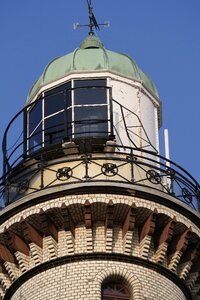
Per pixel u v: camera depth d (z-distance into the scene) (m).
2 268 46.53
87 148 46.94
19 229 45.97
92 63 50.06
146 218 45.62
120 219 45.59
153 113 50.72
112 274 44.34
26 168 47.44
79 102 48.91
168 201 45.84
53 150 47.09
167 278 45.09
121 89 49.84
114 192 45.34
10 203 46.50
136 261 44.78
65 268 44.53
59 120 48.72
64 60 50.59
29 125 49.34
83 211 45.28
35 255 45.38
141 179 46.34
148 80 51.12
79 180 45.75
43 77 50.38
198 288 46.94
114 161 46.66
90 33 52.16
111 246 45.00
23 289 44.88
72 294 43.84
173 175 46.75
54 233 45.53
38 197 45.56
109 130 48.00
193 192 47.09
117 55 51.03
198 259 46.72
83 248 44.97
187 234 46.09
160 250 45.62
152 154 46.66
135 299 43.91
